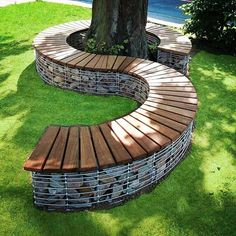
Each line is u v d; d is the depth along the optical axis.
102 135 4.19
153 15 12.96
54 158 3.76
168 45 7.49
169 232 3.57
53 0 13.77
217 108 5.98
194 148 4.93
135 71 6.14
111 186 3.87
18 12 11.70
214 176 4.38
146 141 4.08
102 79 6.31
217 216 3.79
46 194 3.79
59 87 6.64
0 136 5.00
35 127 5.25
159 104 5.00
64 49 7.05
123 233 3.55
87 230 3.57
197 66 7.79
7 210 3.76
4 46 8.61
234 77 7.26
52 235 3.50
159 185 4.22
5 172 4.30
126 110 5.88
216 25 8.67
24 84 6.68
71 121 5.47
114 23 7.12
